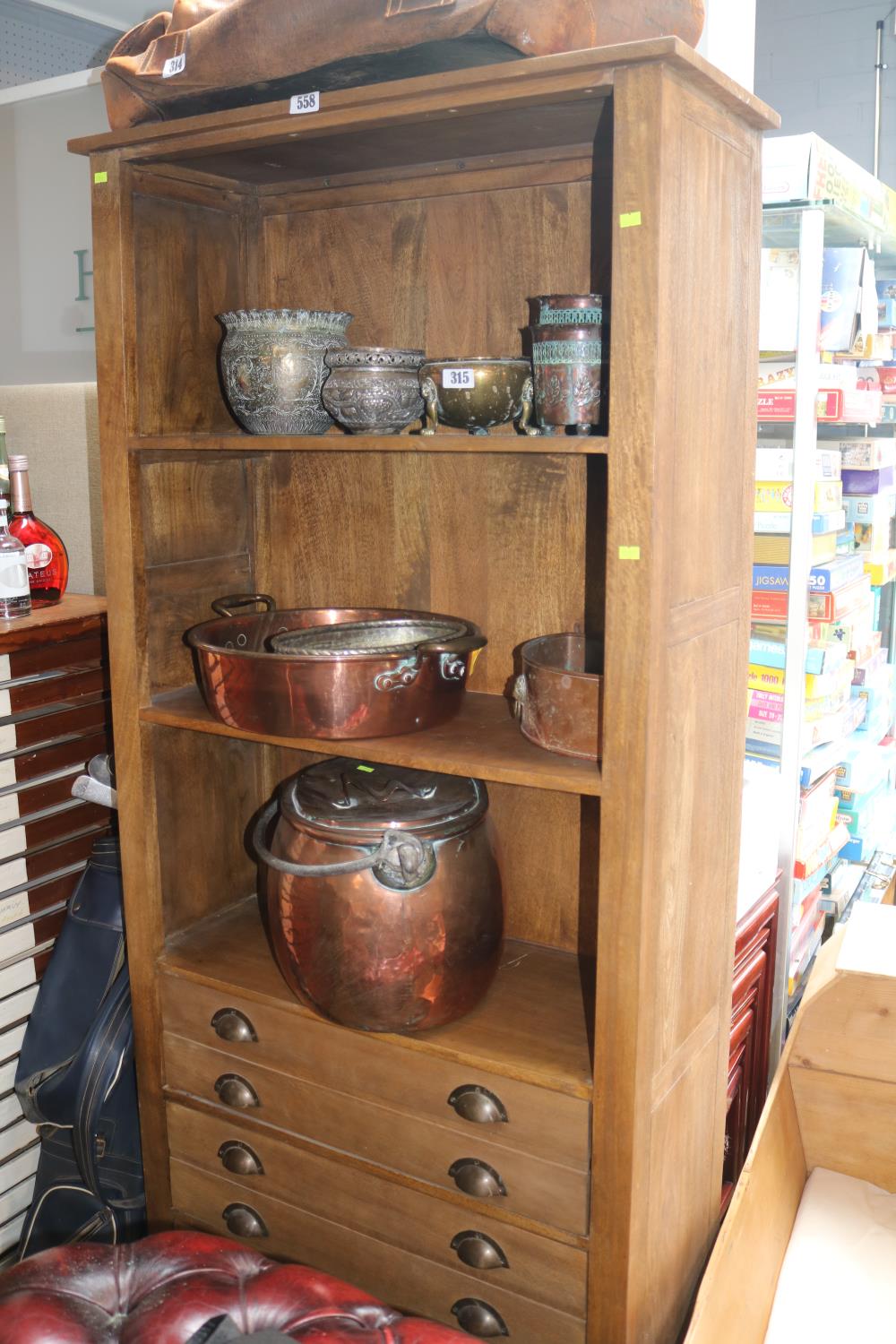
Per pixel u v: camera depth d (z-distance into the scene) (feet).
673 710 4.41
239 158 5.38
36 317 7.71
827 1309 4.92
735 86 4.23
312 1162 5.47
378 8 4.08
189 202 5.66
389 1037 5.08
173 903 6.00
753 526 5.15
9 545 6.51
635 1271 4.73
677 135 3.94
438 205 5.59
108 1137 6.14
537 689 4.70
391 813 4.91
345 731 4.85
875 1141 5.67
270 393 5.21
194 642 5.17
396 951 4.78
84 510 7.76
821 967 5.79
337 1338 3.78
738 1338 4.54
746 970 6.35
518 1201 4.89
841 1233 5.33
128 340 5.29
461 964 4.91
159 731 5.79
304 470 6.21
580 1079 4.66
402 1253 5.29
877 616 9.71
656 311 3.87
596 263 5.24
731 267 4.59
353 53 4.23
